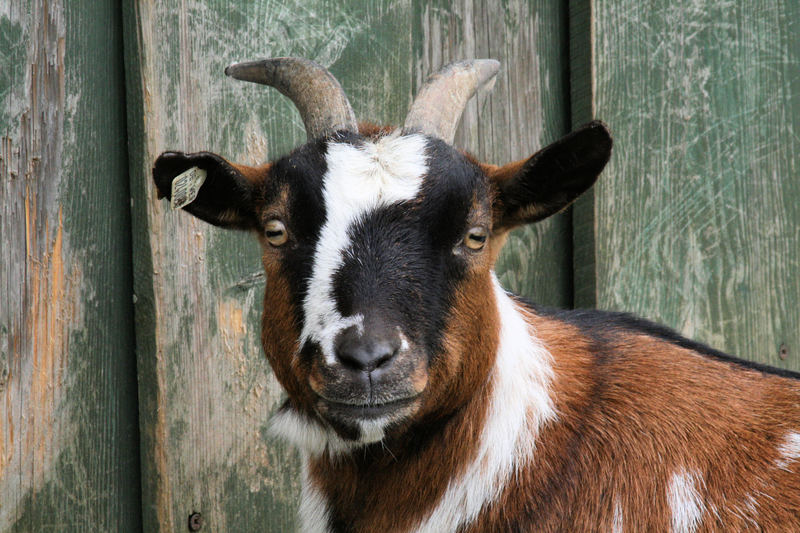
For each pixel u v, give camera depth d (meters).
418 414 5.44
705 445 5.85
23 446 6.78
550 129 8.93
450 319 5.35
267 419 7.73
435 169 5.35
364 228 5.18
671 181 9.13
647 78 8.93
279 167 5.58
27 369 6.77
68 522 7.01
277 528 7.84
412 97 8.34
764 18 9.65
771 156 9.79
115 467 7.21
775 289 9.91
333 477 6.01
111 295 7.11
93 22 6.89
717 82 9.37
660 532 5.68
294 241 5.44
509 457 5.70
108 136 7.03
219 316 7.41
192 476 7.35
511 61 8.68
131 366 7.24
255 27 7.46
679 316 9.29
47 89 6.73
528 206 5.93
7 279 6.65
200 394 7.35
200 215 5.96
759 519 5.63
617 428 5.86
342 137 5.55
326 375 5.02
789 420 6.01
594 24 8.59
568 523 5.65
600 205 8.66
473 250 5.50
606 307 8.78
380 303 5.00
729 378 6.25
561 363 6.11
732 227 9.55
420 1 8.34
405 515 5.82
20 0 6.59
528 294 8.84
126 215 7.15
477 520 5.71
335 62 7.86
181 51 7.09
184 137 7.16
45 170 6.76
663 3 8.97
